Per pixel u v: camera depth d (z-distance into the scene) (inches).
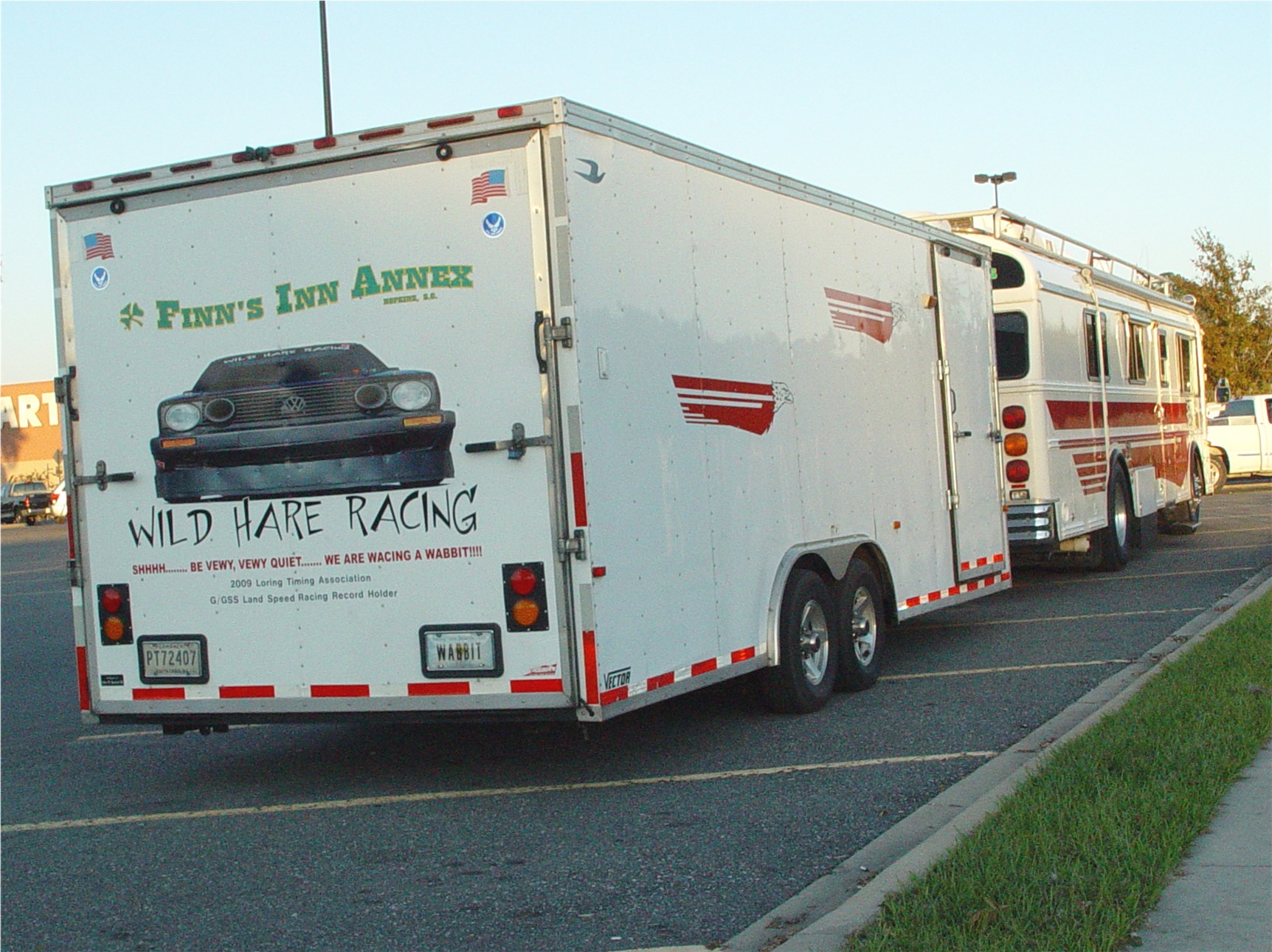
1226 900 174.2
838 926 174.1
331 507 262.5
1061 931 161.0
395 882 216.8
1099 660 379.6
